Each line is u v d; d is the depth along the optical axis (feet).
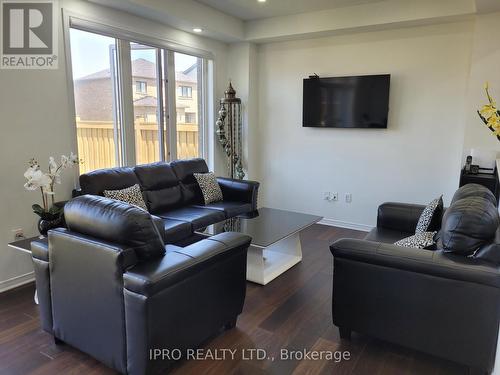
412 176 14.98
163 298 5.88
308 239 14.75
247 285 10.39
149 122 14.62
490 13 12.00
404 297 6.76
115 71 12.97
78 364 6.89
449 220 6.62
